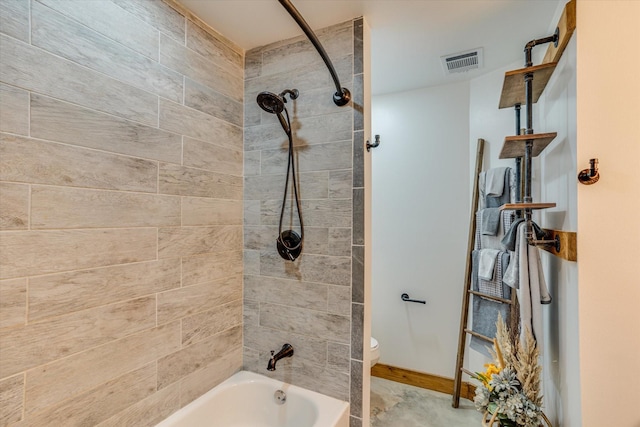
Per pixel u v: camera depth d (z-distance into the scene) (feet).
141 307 4.01
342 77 4.94
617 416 3.39
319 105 5.09
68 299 3.28
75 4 3.34
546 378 5.01
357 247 4.78
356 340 4.78
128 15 3.85
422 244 8.00
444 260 7.75
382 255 8.47
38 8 3.04
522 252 4.44
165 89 4.31
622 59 3.40
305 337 5.16
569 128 3.86
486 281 6.58
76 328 3.35
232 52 5.49
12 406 2.88
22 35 2.93
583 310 3.51
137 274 3.96
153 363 4.16
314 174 5.11
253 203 5.63
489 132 7.09
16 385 2.91
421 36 5.48
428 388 7.80
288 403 5.08
